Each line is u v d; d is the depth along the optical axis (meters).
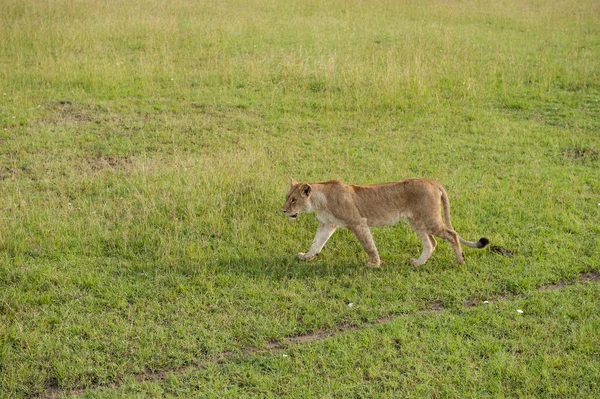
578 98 17.19
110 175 11.99
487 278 8.97
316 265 9.34
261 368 7.19
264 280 8.84
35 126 14.30
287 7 26.91
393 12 26.88
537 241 9.89
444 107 16.39
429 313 8.21
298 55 19.98
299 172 12.35
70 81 17.05
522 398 6.68
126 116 15.15
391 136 14.53
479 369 7.11
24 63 18.33
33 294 8.42
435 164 12.90
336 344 7.50
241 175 11.70
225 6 26.28
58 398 6.80
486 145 13.99
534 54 21.08
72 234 9.88
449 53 20.47
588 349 7.38
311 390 6.82
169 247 9.57
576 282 8.91
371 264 9.32
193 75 18.09
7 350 7.31
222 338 7.69
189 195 10.99
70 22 21.98
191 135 14.25
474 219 10.60
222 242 9.90
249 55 19.92
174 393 6.86
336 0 27.98
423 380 6.96
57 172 12.07
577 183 11.95
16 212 10.34
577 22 25.66
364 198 9.21
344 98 16.72
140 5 24.73
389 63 18.31
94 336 7.66
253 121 15.18
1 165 12.34
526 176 12.31
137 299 8.38
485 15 26.73
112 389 6.89
